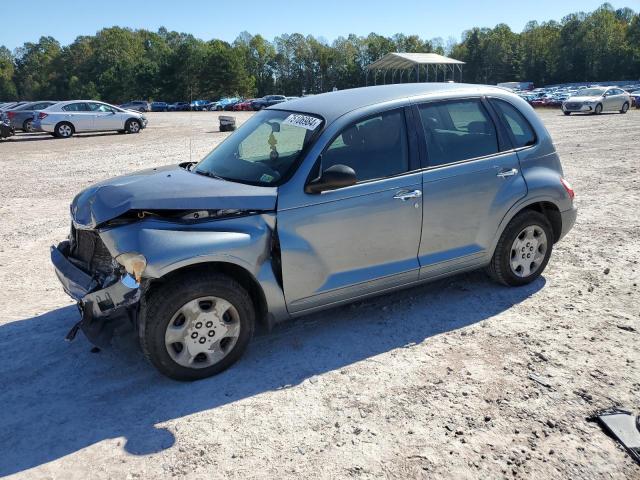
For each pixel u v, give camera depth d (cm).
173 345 370
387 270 441
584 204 849
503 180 482
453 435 315
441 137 461
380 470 289
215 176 439
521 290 516
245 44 14025
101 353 424
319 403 350
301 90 13912
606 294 504
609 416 327
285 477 286
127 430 329
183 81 11262
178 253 352
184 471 293
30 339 449
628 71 11581
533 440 310
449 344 420
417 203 440
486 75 13212
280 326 461
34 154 1781
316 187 396
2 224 836
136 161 1527
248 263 379
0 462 304
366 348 419
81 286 379
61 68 14212
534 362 390
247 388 370
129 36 14875
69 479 290
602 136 1786
